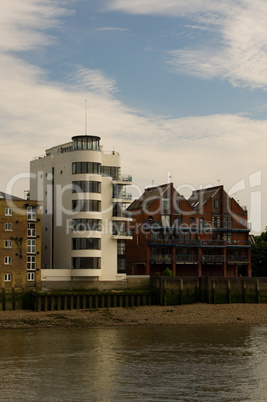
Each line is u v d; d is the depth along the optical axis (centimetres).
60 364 5462
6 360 5634
